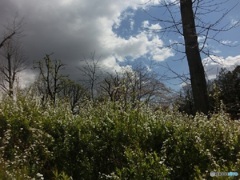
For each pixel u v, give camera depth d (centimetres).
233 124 743
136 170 567
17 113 798
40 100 912
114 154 730
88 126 792
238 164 552
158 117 796
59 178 622
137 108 823
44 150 724
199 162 659
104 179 694
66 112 850
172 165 671
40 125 791
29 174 612
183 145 691
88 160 732
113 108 838
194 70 999
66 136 762
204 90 994
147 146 724
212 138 704
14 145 737
